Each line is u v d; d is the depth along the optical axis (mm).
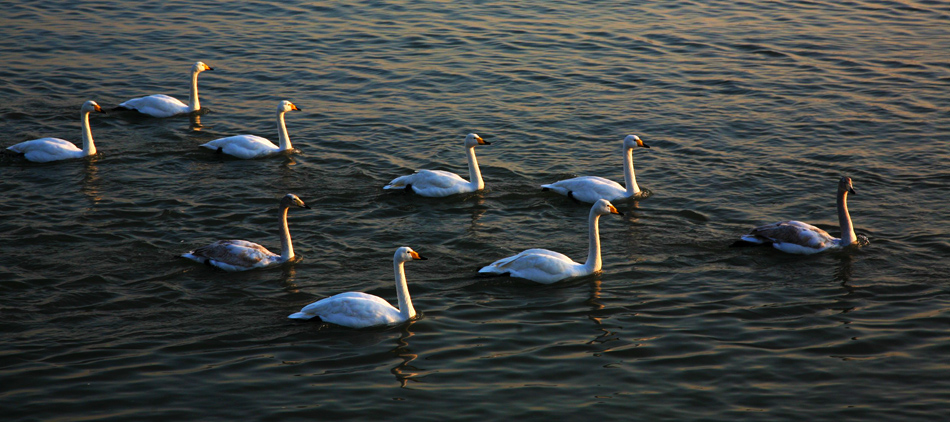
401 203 22422
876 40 36844
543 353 15297
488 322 16391
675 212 21844
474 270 18641
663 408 13664
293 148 26328
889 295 17328
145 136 27250
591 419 13359
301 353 15188
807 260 19016
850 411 13562
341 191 23109
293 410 13492
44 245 19219
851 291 17531
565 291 17672
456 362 14984
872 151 25625
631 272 18516
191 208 21719
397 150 26219
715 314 16656
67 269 18078
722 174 24219
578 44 36531
